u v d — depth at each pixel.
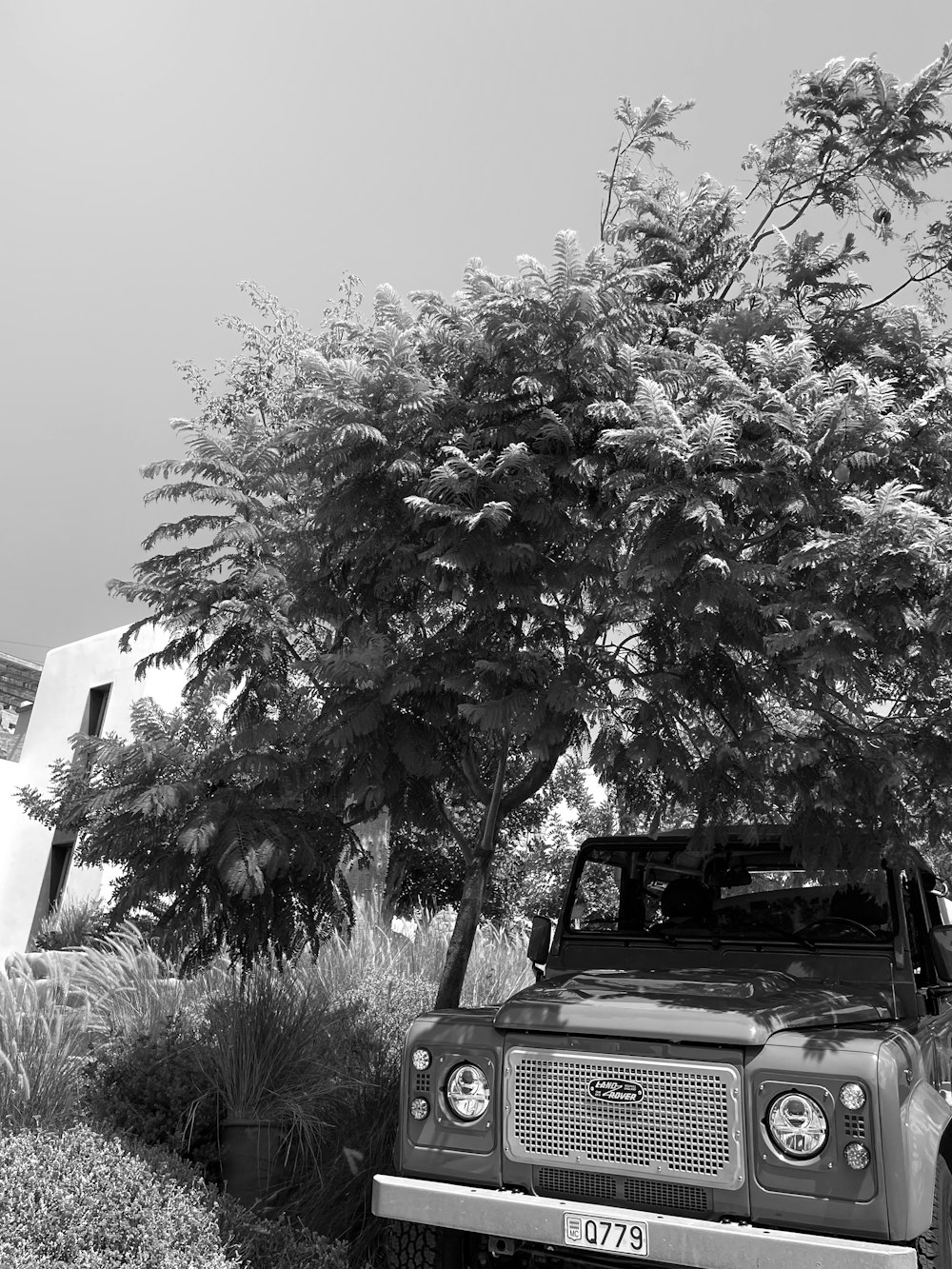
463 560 4.43
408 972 8.98
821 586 4.20
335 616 5.87
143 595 6.70
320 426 4.79
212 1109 5.83
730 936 5.14
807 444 4.20
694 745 5.52
